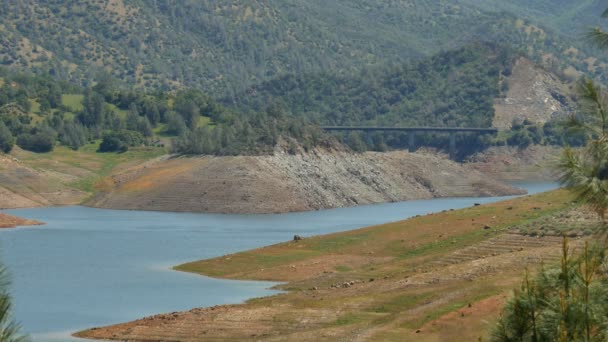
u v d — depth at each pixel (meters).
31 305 123.25
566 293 33.97
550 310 33.84
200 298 127.94
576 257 34.84
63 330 107.00
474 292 103.25
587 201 35.09
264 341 96.00
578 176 35.12
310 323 104.31
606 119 36.06
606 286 33.75
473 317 90.56
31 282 144.25
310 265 151.62
